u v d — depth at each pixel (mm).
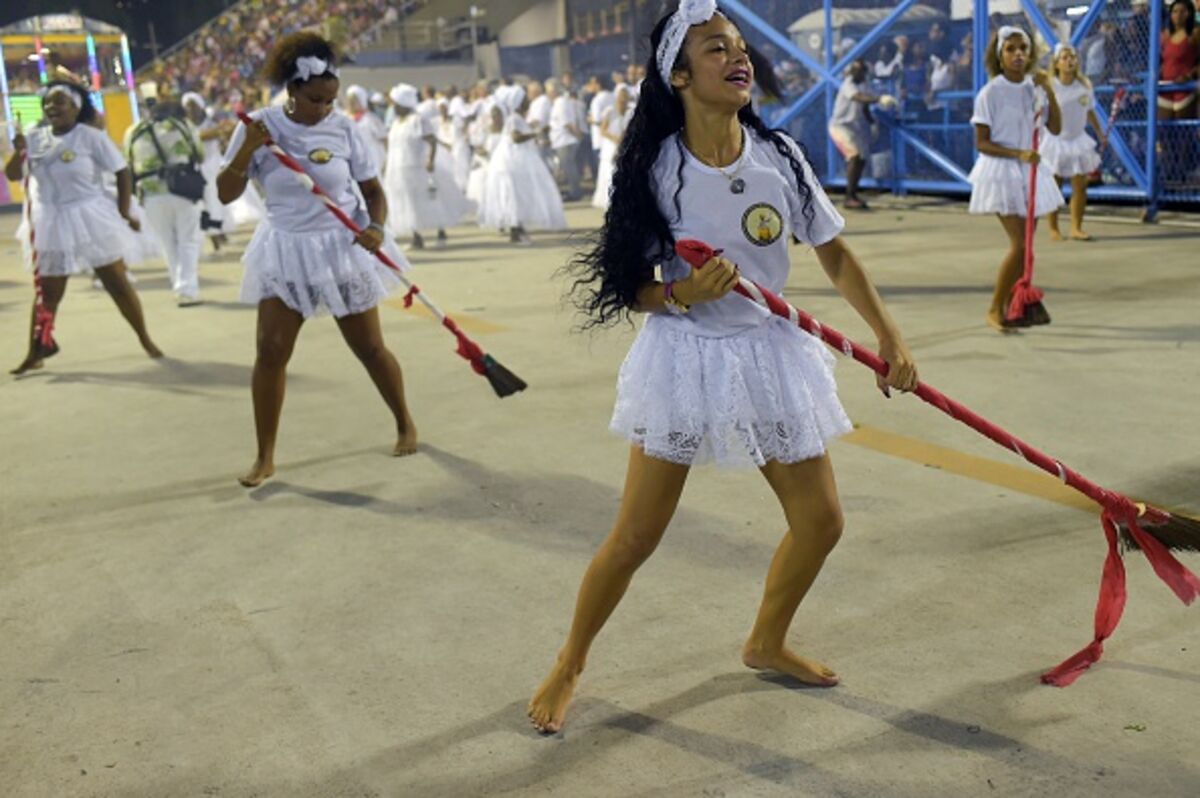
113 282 7461
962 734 2852
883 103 13945
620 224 2732
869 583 3701
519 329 7922
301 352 7516
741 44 2660
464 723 3041
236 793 2787
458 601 3773
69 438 5891
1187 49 10984
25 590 4039
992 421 5270
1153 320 7035
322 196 4844
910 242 10961
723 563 3936
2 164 20031
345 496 4816
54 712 3207
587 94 19594
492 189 12664
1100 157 10953
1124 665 3133
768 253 2777
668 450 2807
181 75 27828
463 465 5117
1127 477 4504
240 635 3617
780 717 2977
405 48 26750
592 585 2965
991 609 3490
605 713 3047
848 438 5129
